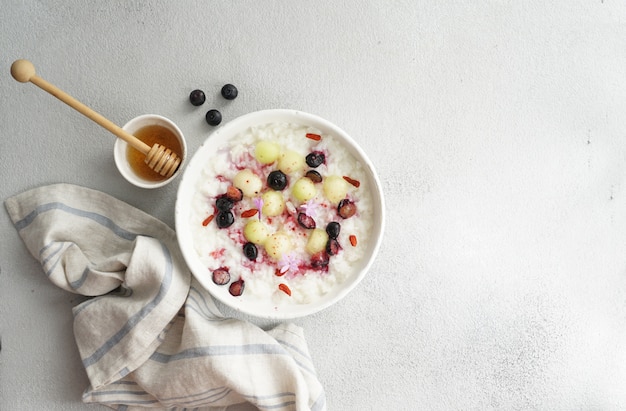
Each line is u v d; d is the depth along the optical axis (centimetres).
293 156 58
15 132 62
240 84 63
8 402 62
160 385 60
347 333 63
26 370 63
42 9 62
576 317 65
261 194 59
